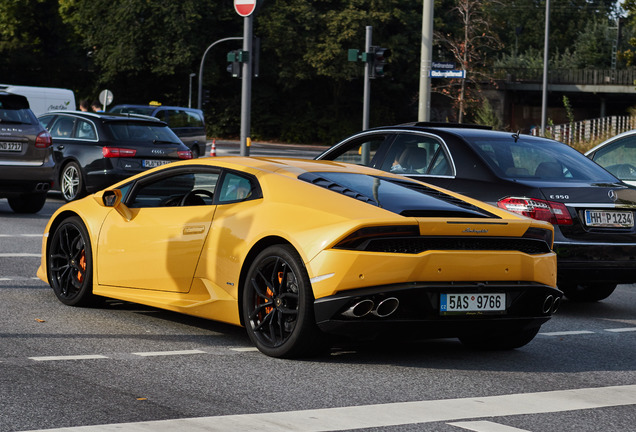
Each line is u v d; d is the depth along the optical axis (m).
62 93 34.22
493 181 9.10
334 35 71.25
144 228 7.55
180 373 5.87
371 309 6.03
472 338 7.23
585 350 7.33
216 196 7.14
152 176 7.70
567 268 8.83
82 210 8.18
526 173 9.34
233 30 73.50
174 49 67.56
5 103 15.96
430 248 6.22
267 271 6.50
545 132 44.28
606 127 48.41
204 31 70.25
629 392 5.87
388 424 4.85
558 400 5.56
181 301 7.18
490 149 9.55
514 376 6.23
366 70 23.12
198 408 5.03
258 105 76.44
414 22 73.94
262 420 4.82
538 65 86.81
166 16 67.25
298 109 78.00
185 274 7.14
